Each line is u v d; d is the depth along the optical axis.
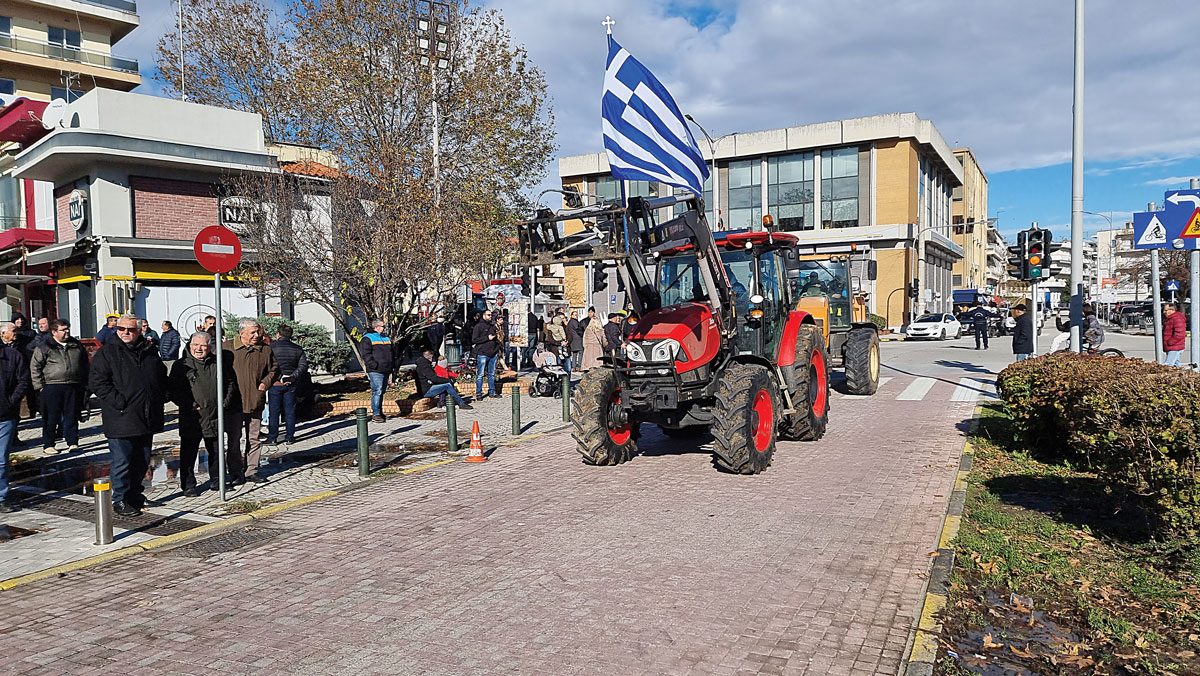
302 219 15.34
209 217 20.11
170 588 5.36
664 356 8.06
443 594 5.05
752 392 7.97
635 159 10.95
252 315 20.59
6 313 25.16
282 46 19.23
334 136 18.27
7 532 6.81
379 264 15.21
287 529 6.78
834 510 6.64
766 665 3.89
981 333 27.17
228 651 4.30
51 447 10.66
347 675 3.95
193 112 19.45
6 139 23.31
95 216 18.66
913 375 17.89
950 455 8.73
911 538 5.82
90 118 18.11
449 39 18.17
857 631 4.26
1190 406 4.85
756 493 7.30
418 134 18.73
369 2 18.12
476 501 7.47
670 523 6.43
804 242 46.38
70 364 10.63
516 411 11.27
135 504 7.23
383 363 13.04
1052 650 4.07
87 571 5.77
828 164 46.59
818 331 10.45
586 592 4.97
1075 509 6.45
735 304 9.28
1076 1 12.27
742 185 49.19
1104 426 5.56
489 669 3.95
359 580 5.39
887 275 44.84
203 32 23.36
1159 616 4.42
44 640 4.53
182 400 7.87
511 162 19.53
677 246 8.70
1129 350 26.31
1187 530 5.01
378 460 9.73
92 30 39.62
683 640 4.21
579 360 20.25
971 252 75.06
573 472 8.56
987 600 4.75
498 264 19.06
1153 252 10.51
